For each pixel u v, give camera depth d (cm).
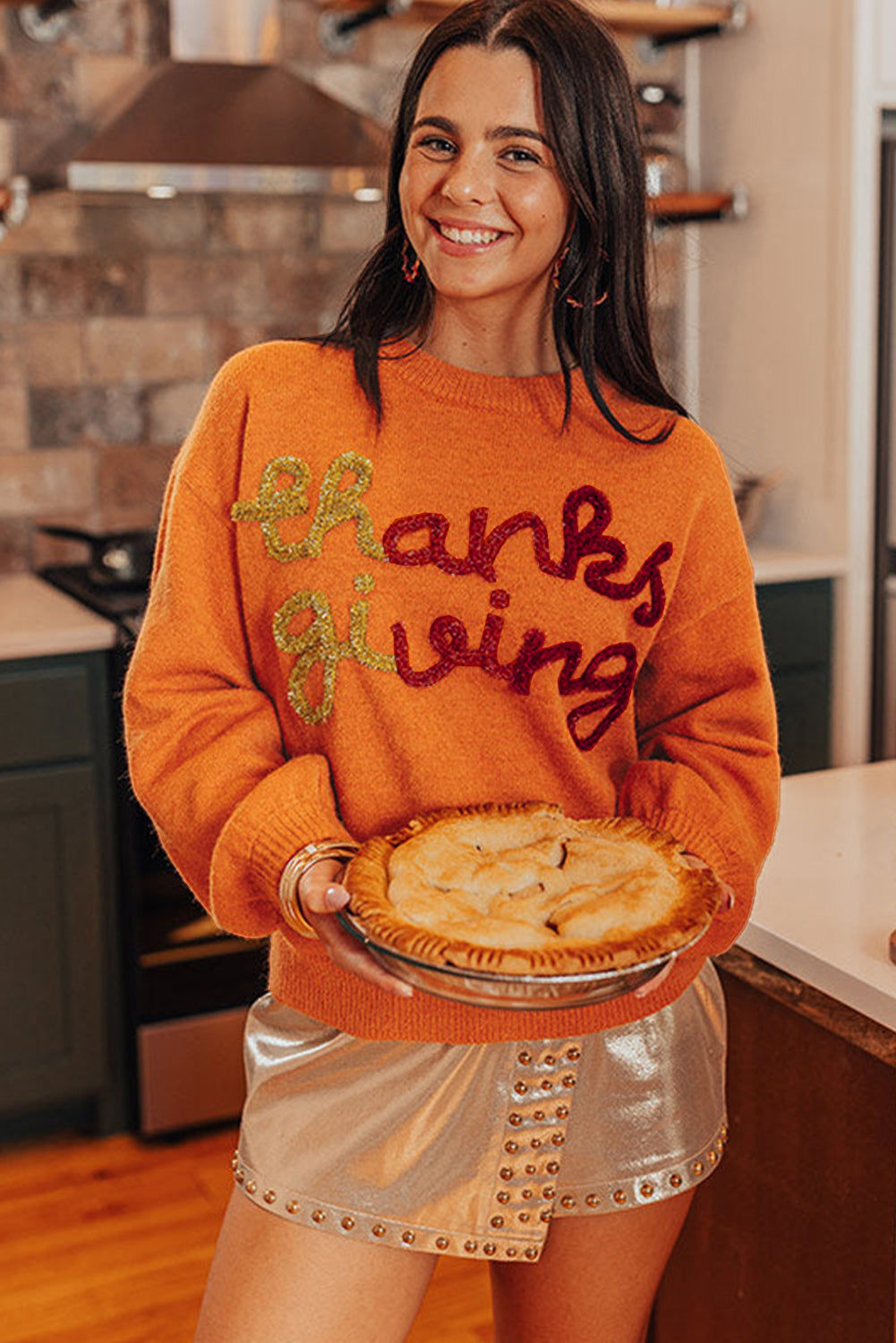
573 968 97
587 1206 127
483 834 113
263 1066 128
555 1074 122
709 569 128
